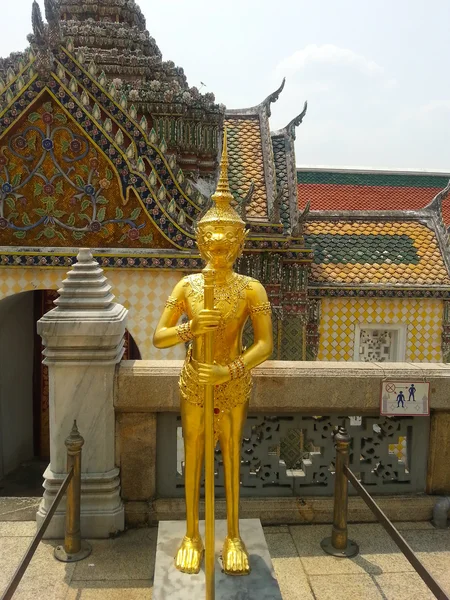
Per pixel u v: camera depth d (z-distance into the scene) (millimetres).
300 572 4301
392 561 4465
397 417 5199
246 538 4023
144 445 4977
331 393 5000
